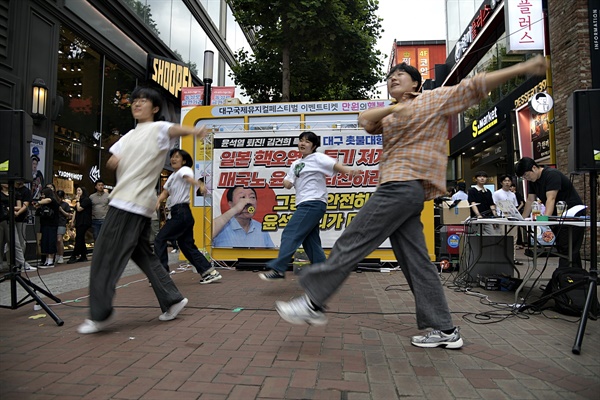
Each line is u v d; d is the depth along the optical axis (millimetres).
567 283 3830
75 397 2111
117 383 2285
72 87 10328
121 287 5348
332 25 10758
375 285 5406
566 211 4375
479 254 5496
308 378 2361
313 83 14180
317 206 4617
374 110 2824
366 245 2678
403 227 2910
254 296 4660
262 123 7109
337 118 7277
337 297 4629
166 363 2584
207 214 7164
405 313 3875
